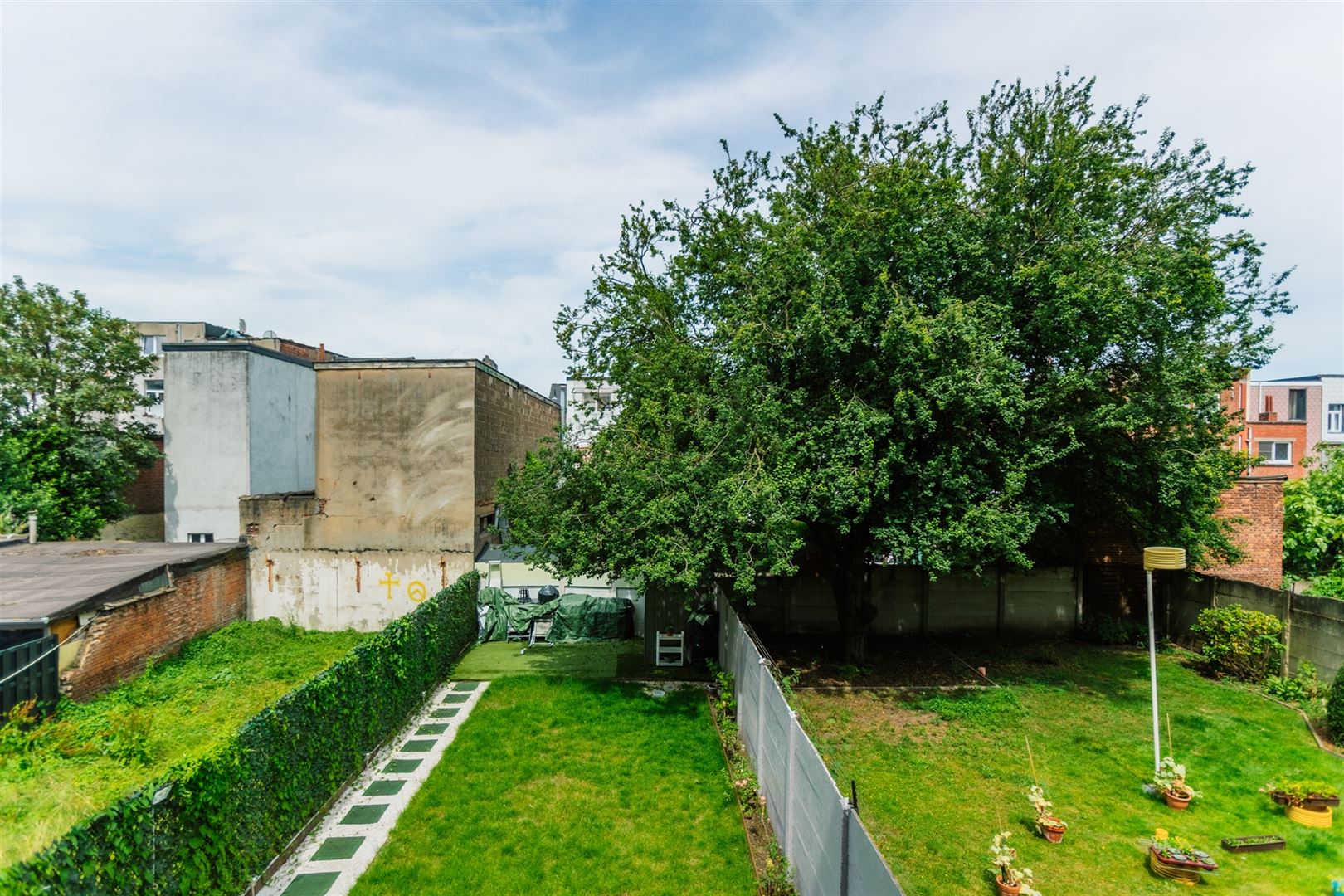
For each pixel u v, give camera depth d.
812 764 5.58
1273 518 15.77
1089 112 11.52
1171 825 7.65
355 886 6.51
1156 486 12.10
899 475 10.98
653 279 13.63
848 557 13.48
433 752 9.68
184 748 8.95
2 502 18.30
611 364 14.09
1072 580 15.95
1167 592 15.56
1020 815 7.86
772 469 10.20
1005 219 10.54
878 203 10.42
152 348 35.31
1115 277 9.64
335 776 8.16
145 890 4.84
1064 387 10.41
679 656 14.01
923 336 9.02
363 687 9.10
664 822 7.73
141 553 15.26
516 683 12.67
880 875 3.82
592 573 11.91
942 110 11.43
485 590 16.52
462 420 17.47
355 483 17.47
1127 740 9.93
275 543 17.20
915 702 11.54
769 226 11.51
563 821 7.74
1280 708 11.20
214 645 14.48
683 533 10.50
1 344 20.81
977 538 10.12
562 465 12.09
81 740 8.74
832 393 10.70
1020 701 11.52
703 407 11.10
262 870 6.44
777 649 14.66
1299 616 11.95
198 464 21.05
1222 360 11.73
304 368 24.58
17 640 10.90
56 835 5.05
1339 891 6.29
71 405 21.06
